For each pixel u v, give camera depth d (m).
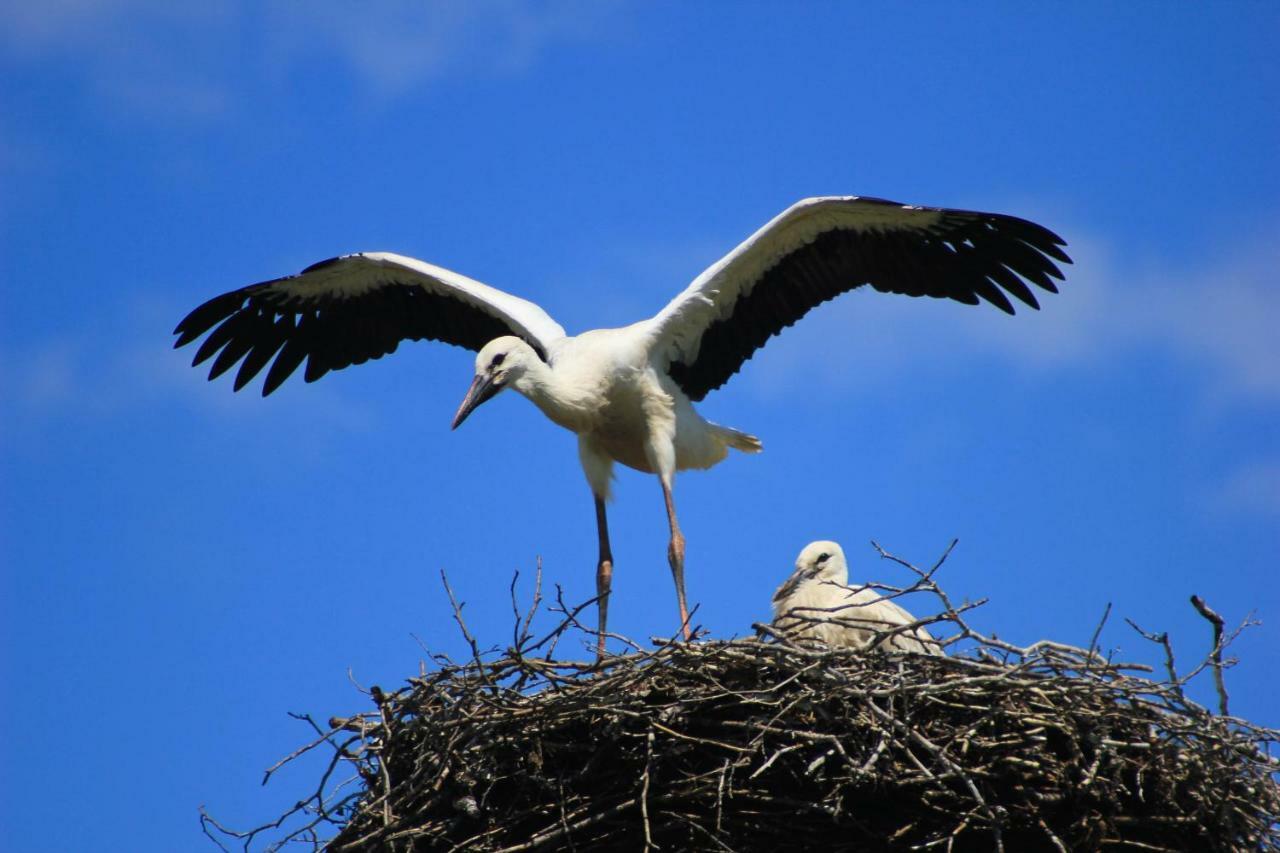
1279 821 11.81
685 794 11.98
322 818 12.46
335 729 12.67
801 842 12.05
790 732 11.69
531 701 12.17
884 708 11.82
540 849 12.11
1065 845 11.74
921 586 12.19
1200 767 11.62
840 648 12.02
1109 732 11.88
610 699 12.16
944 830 11.74
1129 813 11.85
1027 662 11.78
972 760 11.83
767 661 12.14
